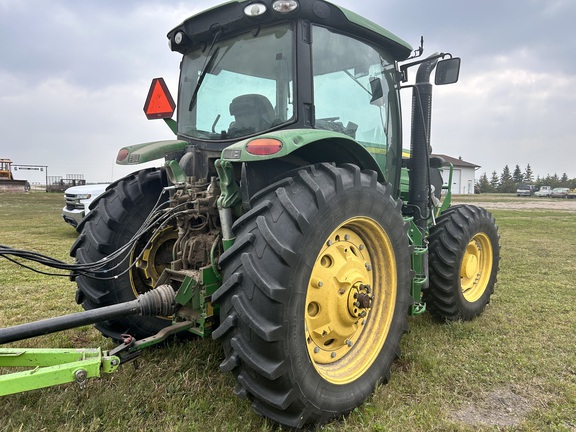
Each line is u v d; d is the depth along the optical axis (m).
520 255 7.70
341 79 2.98
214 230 2.71
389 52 3.49
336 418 2.35
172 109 3.02
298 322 2.12
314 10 2.60
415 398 2.58
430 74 3.60
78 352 2.32
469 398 2.61
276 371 2.02
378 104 3.38
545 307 4.40
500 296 4.84
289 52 2.62
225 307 2.15
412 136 3.64
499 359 3.11
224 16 2.78
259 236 2.14
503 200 37.47
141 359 2.98
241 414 2.32
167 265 3.28
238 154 2.21
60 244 8.27
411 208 3.64
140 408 2.38
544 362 3.05
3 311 4.15
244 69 2.84
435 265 3.82
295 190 2.26
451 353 3.20
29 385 2.02
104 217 3.12
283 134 2.20
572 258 7.39
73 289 5.03
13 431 2.12
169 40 3.22
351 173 2.46
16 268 6.25
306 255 2.14
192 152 3.01
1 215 15.30
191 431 2.17
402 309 2.81
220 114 2.97
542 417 2.39
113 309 2.30
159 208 3.04
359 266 2.62
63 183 38.50
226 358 2.19
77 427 2.19
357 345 2.66
